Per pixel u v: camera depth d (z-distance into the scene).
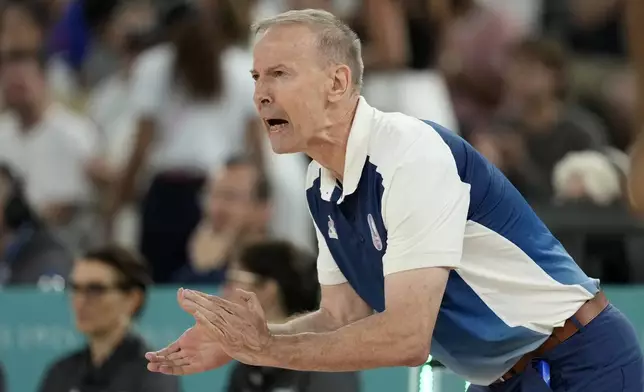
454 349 9.42
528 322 9.16
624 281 15.59
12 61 22.97
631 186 16.38
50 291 15.00
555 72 20.34
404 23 22.61
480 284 9.16
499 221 9.09
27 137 21.80
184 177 19.69
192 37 20.06
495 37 22.94
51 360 14.83
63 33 25.89
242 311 8.34
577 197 17.28
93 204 21.80
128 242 20.66
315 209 9.70
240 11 20.92
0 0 25.22
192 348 9.34
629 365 9.42
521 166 19.48
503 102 22.53
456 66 22.81
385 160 8.80
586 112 21.95
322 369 8.45
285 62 8.78
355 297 9.95
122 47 24.69
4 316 15.02
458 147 8.98
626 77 23.34
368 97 20.77
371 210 8.99
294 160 20.20
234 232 17.72
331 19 8.99
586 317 9.34
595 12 24.84
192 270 17.81
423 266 8.57
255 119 19.89
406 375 13.85
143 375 14.17
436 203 8.61
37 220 19.14
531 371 9.41
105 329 14.28
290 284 13.75
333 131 8.97
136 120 20.45
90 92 25.19
